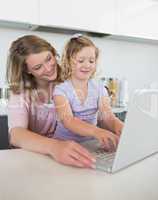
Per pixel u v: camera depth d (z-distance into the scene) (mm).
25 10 1468
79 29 1658
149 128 638
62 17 1576
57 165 668
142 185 533
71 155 698
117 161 609
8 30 1707
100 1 1685
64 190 503
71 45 1606
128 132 585
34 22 1505
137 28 1873
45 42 1569
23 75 1499
